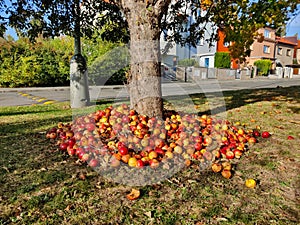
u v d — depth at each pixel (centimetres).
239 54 526
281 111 582
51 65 1423
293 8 437
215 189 229
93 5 580
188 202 209
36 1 517
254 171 265
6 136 393
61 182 242
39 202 207
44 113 596
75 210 198
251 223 182
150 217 189
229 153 295
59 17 546
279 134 395
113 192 224
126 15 350
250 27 468
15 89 1274
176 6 576
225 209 199
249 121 484
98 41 1106
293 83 1755
